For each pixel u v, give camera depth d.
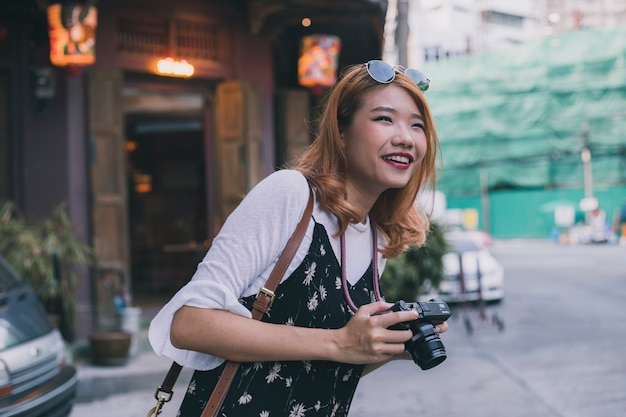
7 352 4.23
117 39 8.46
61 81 8.12
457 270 12.62
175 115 10.42
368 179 1.68
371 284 1.77
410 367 7.78
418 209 2.04
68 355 7.18
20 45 8.09
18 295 4.95
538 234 39.97
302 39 9.81
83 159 8.22
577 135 37.97
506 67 39.00
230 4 9.12
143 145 12.47
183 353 1.60
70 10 7.52
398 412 5.93
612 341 9.02
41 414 4.30
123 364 7.66
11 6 8.02
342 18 9.51
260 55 9.45
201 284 1.52
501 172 40.03
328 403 1.68
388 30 14.16
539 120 38.59
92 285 8.17
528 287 16.36
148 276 12.11
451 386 6.85
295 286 1.58
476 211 41.03
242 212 1.59
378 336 1.46
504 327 10.62
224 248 1.56
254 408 1.58
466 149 40.47
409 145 1.66
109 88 8.27
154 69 8.65
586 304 12.97
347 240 1.69
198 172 12.45
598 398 6.17
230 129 9.17
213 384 1.61
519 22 57.81
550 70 38.06
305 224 1.59
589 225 37.41
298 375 1.61
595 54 37.22
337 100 1.69
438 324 1.61
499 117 39.50
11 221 7.50
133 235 12.50
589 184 38.50
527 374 7.27
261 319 1.56
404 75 1.71
